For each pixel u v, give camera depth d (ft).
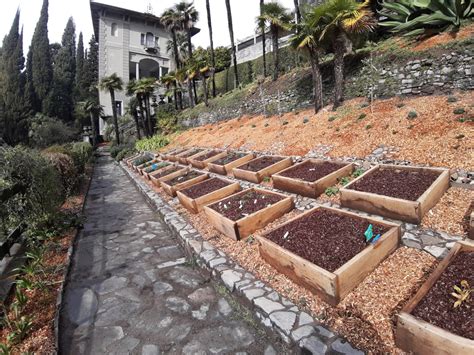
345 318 7.39
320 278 7.90
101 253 14.74
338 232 10.05
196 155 32.30
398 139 17.95
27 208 15.43
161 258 13.71
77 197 27.27
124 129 96.22
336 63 27.12
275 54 43.83
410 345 6.00
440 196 12.17
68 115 124.88
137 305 10.07
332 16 24.56
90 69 143.33
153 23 108.68
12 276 11.30
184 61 74.74
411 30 28.09
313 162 19.36
